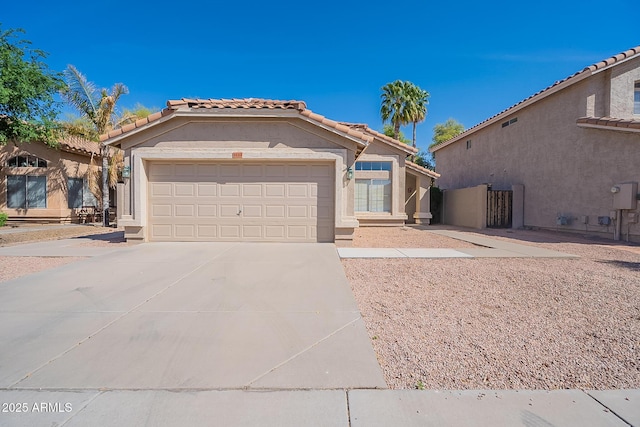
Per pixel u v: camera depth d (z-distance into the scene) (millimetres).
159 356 3594
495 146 21156
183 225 11031
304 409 2787
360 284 6383
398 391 3043
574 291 5941
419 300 5469
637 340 4035
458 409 2795
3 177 20656
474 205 19188
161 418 2674
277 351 3725
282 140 10789
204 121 10773
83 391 3000
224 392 3000
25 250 9625
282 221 11023
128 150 10812
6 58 12117
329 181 11062
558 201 15789
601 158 13656
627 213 12648
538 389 3078
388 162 18234
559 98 15734
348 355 3646
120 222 10750
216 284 6191
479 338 4098
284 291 5809
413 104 35906
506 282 6527
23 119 13359
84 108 19812
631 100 14203
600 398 2943
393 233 15383
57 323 4422
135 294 5605
